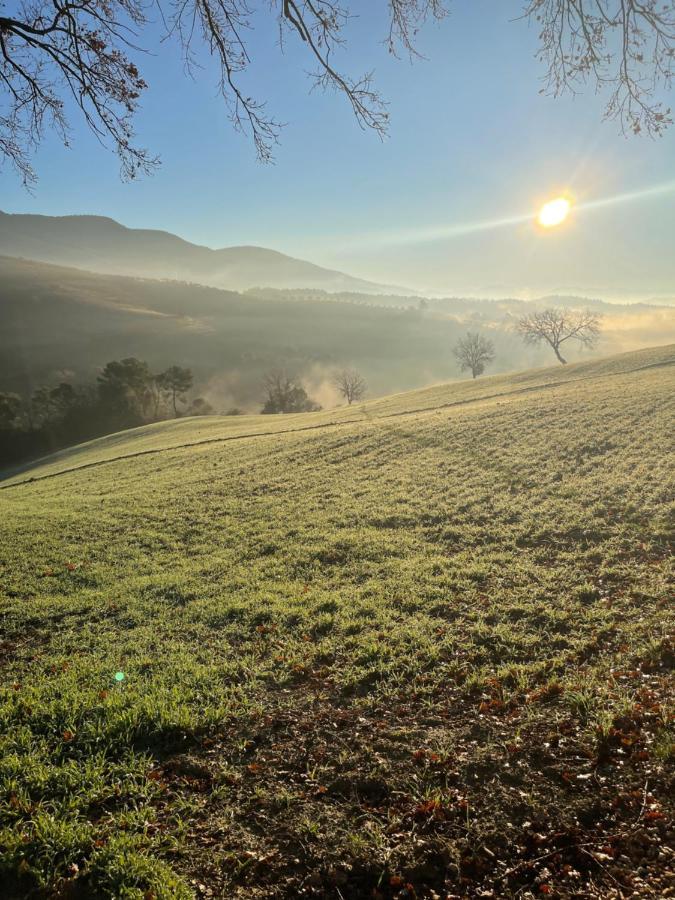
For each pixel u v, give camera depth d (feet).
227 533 55.26
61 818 16.84
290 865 15.15
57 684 26.58
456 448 80.33
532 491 55.72
